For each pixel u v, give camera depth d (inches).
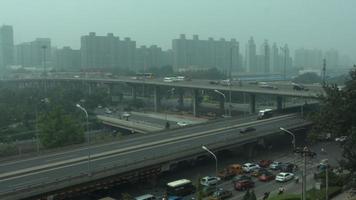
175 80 7647.6
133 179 2753.4
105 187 2596.0
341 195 2421.3
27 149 4554.6
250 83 6840.6
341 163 1834.4
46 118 4197.8
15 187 2197.3
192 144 3262.8
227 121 4522.6
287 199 2293.3
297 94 4909.0
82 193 2470.5
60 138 3971.5
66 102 6712.6
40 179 2363.4
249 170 3186.5
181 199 2556.6
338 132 1849.2
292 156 3730.3
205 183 2827.3
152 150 3090.6
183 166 3262.8
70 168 2605.8
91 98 7372.1
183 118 6382.9
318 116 1939.0
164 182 2930.6
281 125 4146.2
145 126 5452.8
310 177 3065.9
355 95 1804.9
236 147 3622.0
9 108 6097.4
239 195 2684.5
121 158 2839.6
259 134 3693.4
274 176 3078.2
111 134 5408.5
